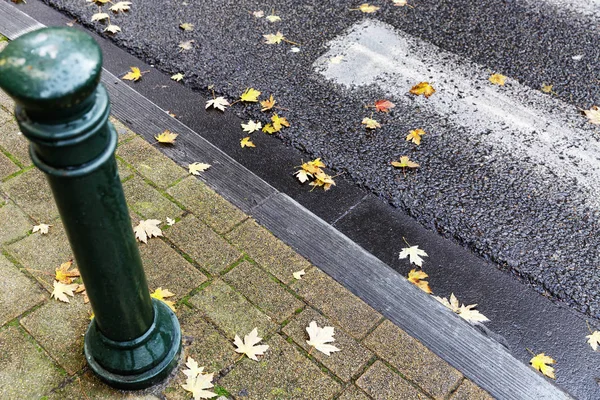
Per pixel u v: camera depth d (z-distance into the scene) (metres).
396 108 3.89
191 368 2.29
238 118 3.82
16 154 3.13
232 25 4.60
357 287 2.69
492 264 3.00
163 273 2.64
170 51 4.33
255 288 2.61
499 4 4.84
